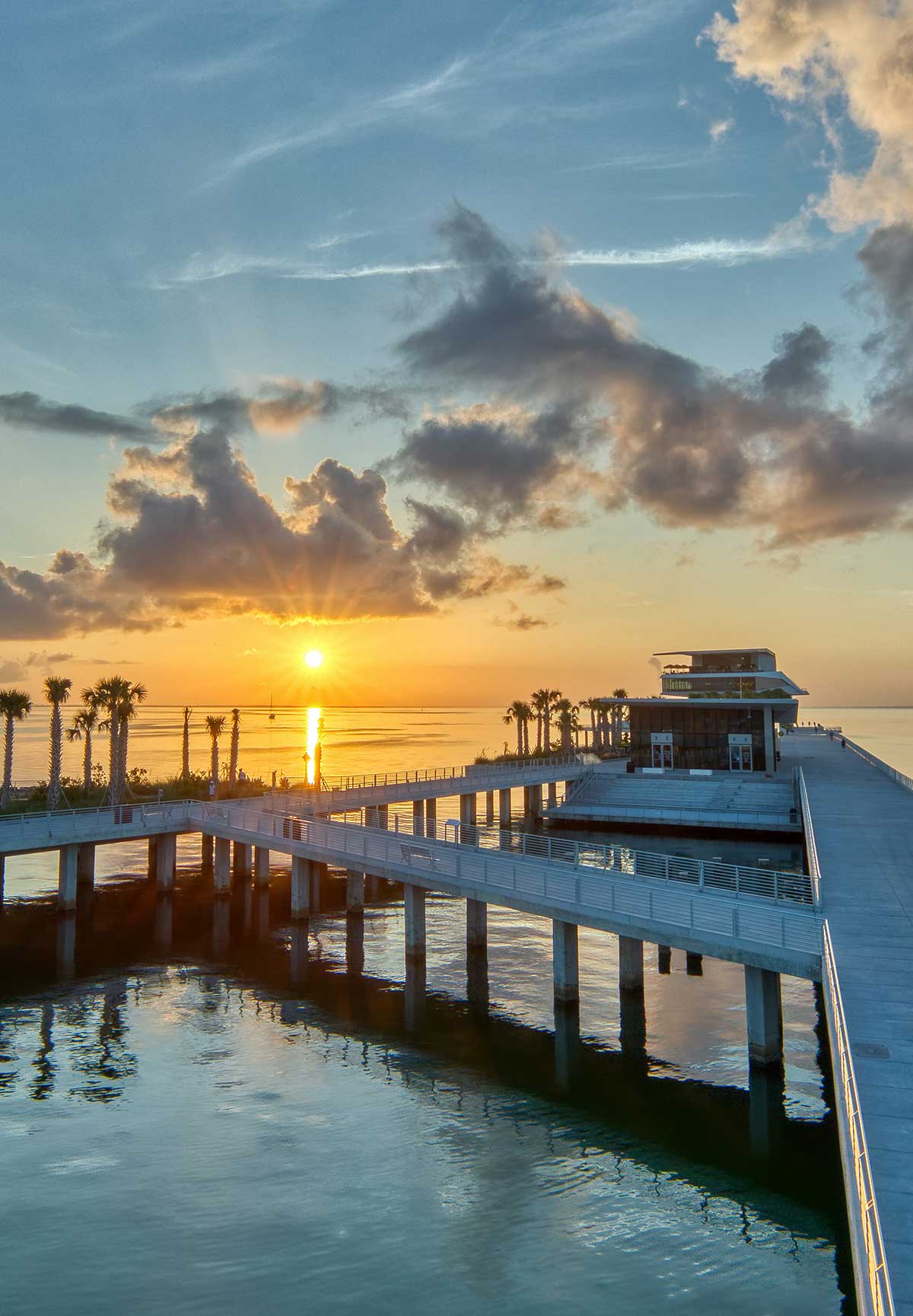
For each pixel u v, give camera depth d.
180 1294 15.24
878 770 68.06
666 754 76.12
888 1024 17.25
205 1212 17.89
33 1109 22.55
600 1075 24.89
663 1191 18.91
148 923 42.19
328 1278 15.73
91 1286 15.47
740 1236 17.23
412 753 169.00
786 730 133.75
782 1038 27.09
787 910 26.86
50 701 59.72
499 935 40.78
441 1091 23.95
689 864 50.62
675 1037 27.81
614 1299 15.20
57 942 38.88
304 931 41.03
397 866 35.88
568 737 125.25
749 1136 21.42
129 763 142.12
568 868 34.81
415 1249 16.66
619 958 32.84
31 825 43.97
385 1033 28.30
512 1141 21.12
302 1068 25.45
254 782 77.19
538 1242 16.95
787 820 60.34
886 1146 12.91
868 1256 10.09
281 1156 20.25
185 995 31.95
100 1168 19.59
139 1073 24.94
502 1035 28.08
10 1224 17.41
